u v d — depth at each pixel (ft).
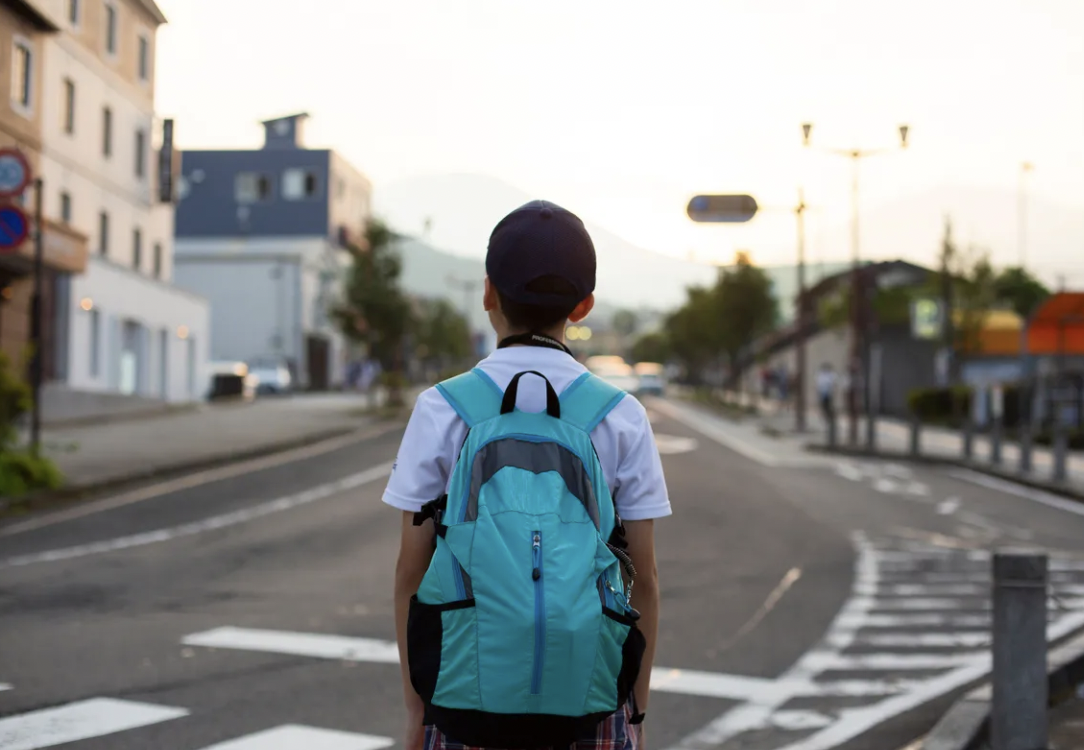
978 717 19.88
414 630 7.55
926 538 46.85
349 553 40.73
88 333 122.72
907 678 24.45
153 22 140.46
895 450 95.86
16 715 20.27
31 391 57.41
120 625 28.12
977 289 144.05
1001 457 84.28
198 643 26.23
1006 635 18.37
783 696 22.89
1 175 57.93
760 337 187.11
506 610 7.15
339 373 250.37
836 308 160.15
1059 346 109.50
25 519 48.62
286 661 24.61
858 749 19.49
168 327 150.41
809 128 83.61
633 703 8.40
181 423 105.70
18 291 108.37
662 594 33.73
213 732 19.45
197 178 249.34
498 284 8.43
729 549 42.75
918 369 163.12
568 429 7.98
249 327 225.35
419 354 268.82
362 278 141.59
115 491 59.26
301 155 247.91
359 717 20.47
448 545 7.48
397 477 8.20
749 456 92.43
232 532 45.80
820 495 62.75
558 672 7.14
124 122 132.98
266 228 248.32
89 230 124.16
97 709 20.72
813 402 189.37
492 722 7.29
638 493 8.29
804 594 33.99
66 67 115.44
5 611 29.81
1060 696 22.90
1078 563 41.19
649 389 238.07
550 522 7.43
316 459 80.07
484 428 7.93
